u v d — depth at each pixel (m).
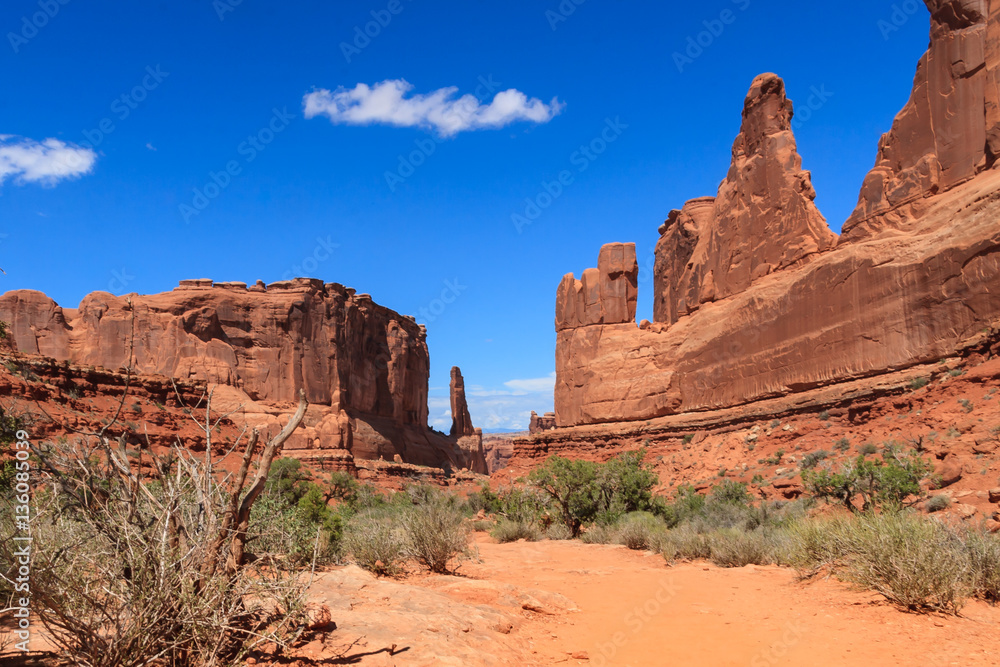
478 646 6.18
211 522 4.45
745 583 11.54
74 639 3.94
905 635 7.06
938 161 40.19
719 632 7.68
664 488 48.53
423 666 5.19
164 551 4.15
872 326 40.16
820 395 42.66
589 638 7.44
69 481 4.27
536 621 8.16
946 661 6.03
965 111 38.75
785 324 48.09
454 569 12.46
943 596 8.09
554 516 28.81
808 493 26.20
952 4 39.88
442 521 12.04
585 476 27.56
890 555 8.71
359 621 6.23
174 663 4.19
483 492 43.78
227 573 4.53
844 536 10.29
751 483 38.81
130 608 4.03
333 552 10.96
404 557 11.54
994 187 34.59
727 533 17.97
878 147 45.34
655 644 7.15
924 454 27.41
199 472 4.71
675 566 14.93
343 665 4.97
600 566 14.91
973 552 9.30
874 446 32.34
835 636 7.21
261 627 4.92
